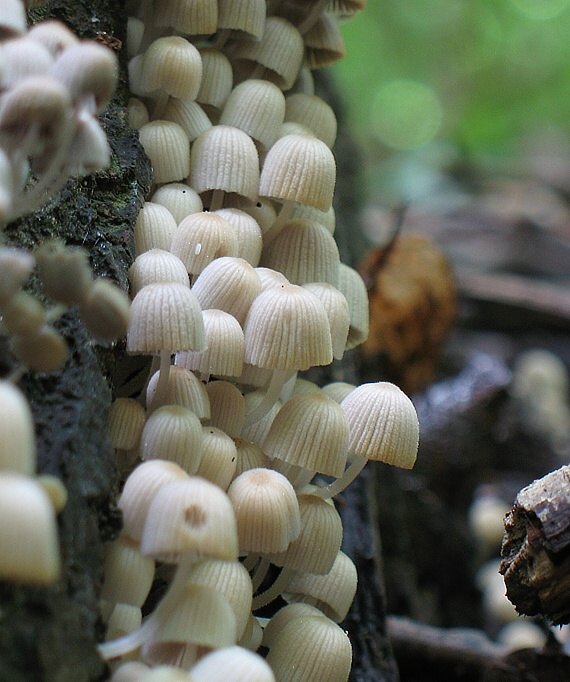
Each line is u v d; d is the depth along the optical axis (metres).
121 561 0.15
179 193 0.19
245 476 0.16
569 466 0.18
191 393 0.17
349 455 0.19
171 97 0.19
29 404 0.16
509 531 0.19
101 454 0.16
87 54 0.14
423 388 0.37
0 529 0.13
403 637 0.25
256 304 0.17
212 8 0.19
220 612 0.15
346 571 0.18
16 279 0.14
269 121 0.19
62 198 0.17
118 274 0.17
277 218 0.19
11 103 0.14
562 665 0.21
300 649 0.17
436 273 0.36
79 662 0.15
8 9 0.15
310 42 0.21
